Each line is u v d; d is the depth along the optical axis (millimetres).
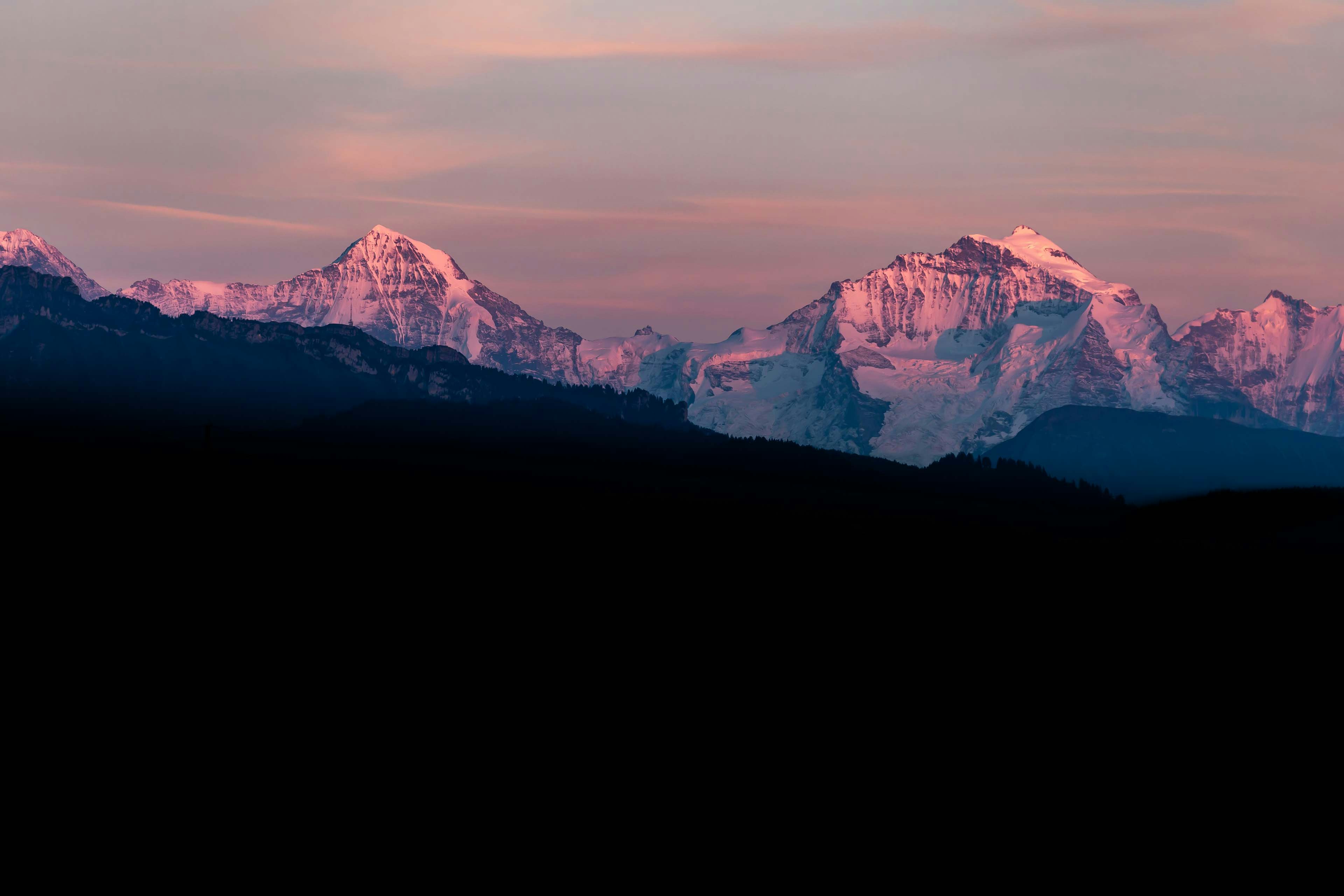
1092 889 82500
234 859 80938
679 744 107312
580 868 82438
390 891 77812
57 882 76625
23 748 97250
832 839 88812
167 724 105000
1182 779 102438
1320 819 94125
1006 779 101625
